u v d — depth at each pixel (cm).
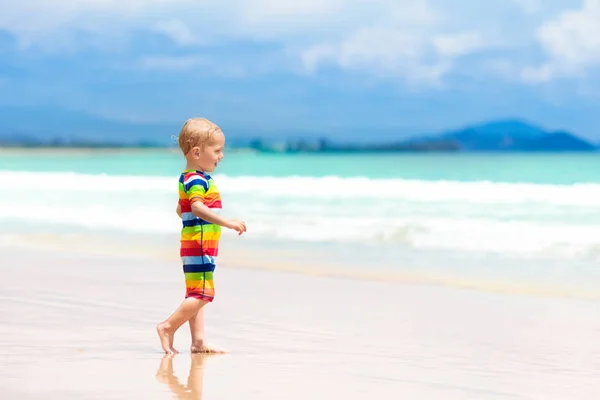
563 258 905
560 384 408
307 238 1088
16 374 401
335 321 584
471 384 403
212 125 484
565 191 1442
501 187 1538
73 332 524
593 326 576
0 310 612
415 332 547
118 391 368
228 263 912
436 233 1081
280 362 444
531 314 623
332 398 367
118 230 1241
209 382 390
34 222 1351
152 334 520
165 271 859
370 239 1065
